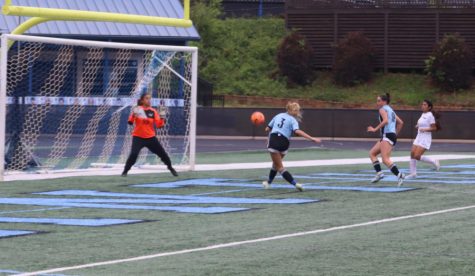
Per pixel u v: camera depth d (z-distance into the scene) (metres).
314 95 130.00
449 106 125.50
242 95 130.38
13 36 54.16
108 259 26.92
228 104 128.88
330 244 29.97
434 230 33.47
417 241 30.69
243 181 53.94
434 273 24.97
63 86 88.12
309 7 137.25
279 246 29.50
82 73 89.81
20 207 40.47
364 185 51.72
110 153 73.12
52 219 36.31
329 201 43.34
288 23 138.38
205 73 134.88
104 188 49.50
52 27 109.75
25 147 59.97
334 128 112.69
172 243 30.08
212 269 25.30
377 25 135.75
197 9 141.38
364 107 126.06
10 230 33.06
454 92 129.38
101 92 90.00
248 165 67.19
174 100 80.44
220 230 33.22
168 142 80.12
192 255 27.67
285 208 40.41
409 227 34.28
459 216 37.81
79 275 24.34
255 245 29.69
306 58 132.88
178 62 81.75
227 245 29.66
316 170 63.31
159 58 70.75
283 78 133.62
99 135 82.81
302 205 41.66
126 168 56.62
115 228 33.69
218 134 112.44
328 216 37.56
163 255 27.67
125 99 80.94
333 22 136.62
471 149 94.94
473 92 129.38
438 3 134.50
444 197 45.41
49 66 90.19
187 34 114.81
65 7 111.12
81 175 57.25
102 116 80.75
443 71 129.25
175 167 63.50
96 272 24.80
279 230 33.28
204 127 112.69
